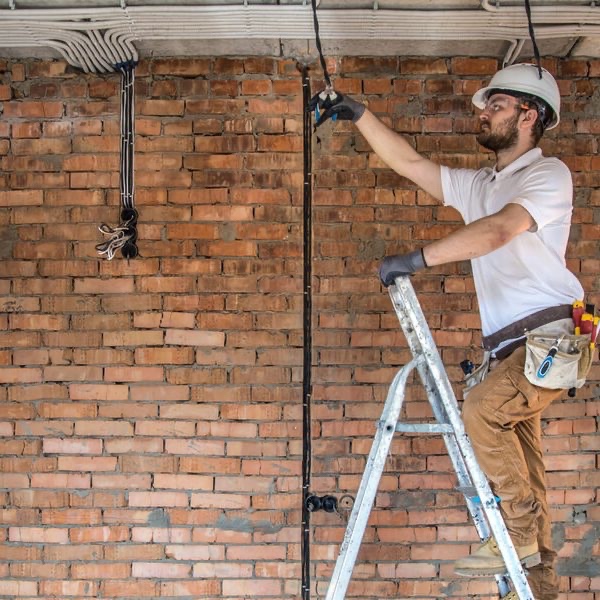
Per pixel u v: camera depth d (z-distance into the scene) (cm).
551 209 262
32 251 371
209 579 368
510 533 266
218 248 370
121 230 363
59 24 327
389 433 261
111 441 371
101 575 368
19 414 371
